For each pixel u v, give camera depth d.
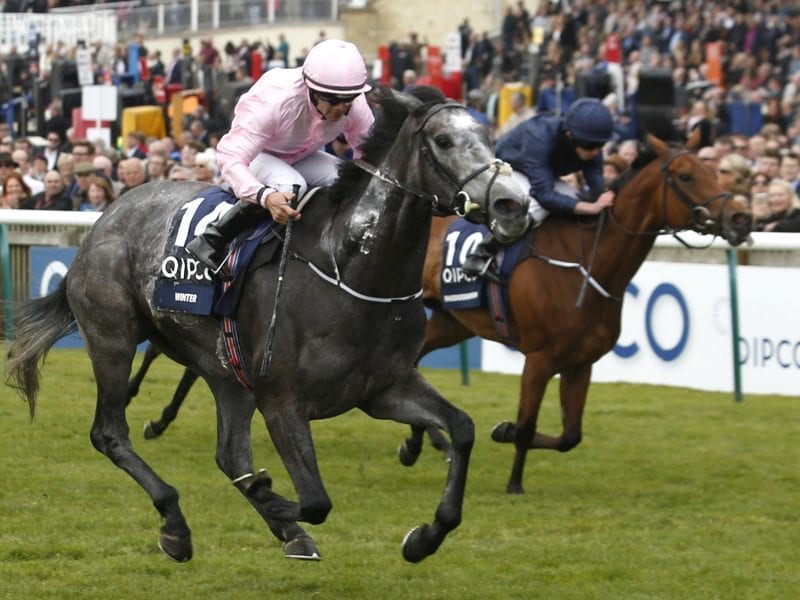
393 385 8.09
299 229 8.10
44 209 18.91
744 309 15.44
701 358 15.73
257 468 12.04
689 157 11.19
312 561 9.09
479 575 8.84
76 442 12.62
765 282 15.27
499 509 10.71
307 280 7.92
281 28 51.12
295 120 8.26
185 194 9.10
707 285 15.59
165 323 8.88
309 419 7.95
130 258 9.09
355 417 14.49
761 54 33.97
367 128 8.51
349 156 12.66
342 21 50.81
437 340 13.35
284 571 8.89
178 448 12.62
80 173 18.70
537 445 11.55
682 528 10.15
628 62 35.06
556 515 10.55
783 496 11.20
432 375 17.14
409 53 36.97
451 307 12.50
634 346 16.38
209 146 26.98
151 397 14.98
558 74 31.89
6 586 8.45
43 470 11.51
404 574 8.84
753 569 9.01
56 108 30.22
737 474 12.02
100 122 26.25
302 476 7.75
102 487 11.02
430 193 7.66
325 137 8.48
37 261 17.70
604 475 12.03
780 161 18.42
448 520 7.77
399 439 13.43
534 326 11.45
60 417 13.59
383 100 7.99
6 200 19.34
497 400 15.25
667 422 14.20
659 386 16.14
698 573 8.91
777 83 31.23
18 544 9.28
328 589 8.52
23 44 50.03
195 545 9.48
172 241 8.77
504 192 7.31
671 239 15.18
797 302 15.05
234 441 8.90
